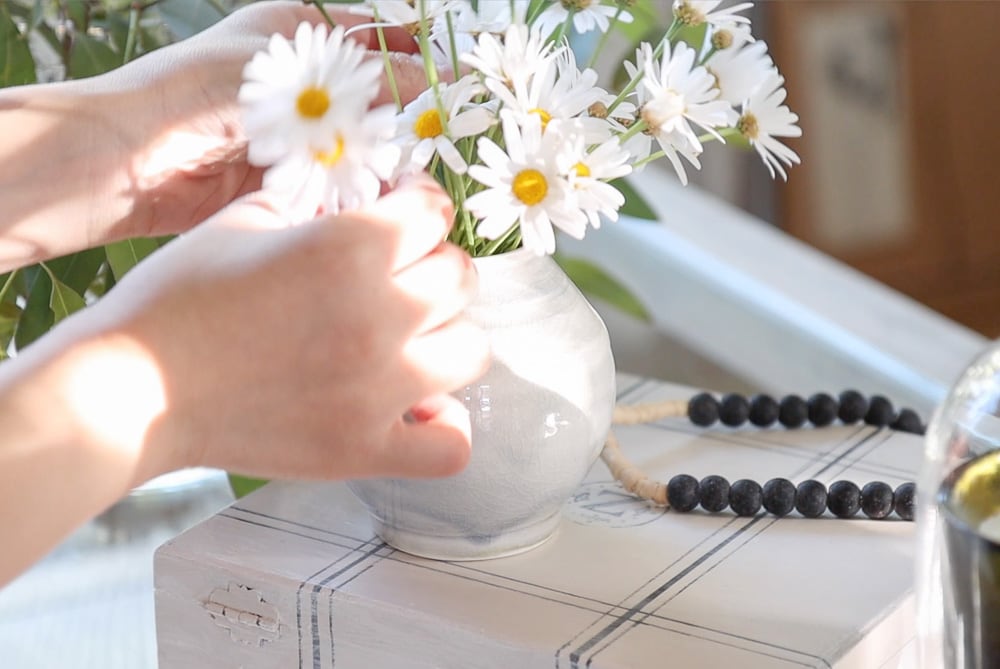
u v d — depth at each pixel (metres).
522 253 0.79
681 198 1.84
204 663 0.83
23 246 0.86
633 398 1.00
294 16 0.87
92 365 0.68
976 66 2.11
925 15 2.08
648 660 0.73
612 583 0.79
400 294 0.69
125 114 0.85
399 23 0.76
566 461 0.79
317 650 0.80
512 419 0.77
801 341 1.49
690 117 0.75
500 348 0.77
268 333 0.69
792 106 2.06
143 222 0.89
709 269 1.63
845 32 2.07
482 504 0.79
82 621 0.93
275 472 0.72
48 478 0.67
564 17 0.80
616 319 1.76
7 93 0.85
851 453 0.93
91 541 1.00
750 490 0.85
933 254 2.16
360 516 0.86
